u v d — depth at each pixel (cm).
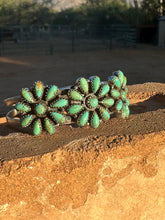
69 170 13
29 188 12
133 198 15
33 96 15
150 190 15
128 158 14
